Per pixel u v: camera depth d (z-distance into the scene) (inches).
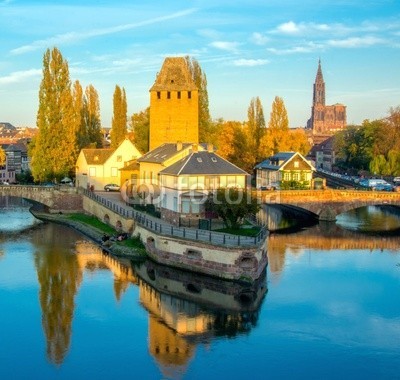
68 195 4328.3
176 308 2129.7
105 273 2605.8
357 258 2962.6
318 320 2010.3
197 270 2527.1
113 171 4670.3
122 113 5708.7
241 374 1605.6
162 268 2662.4
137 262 2832.2
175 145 3887.8
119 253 2923.2
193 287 2402.8
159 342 1809.8
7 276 2549.2
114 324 1977.1
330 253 3080.7
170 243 2650.1
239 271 2395.4
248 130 5713.6
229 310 2112.5
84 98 5797.2
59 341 1812.3
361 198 4232.3
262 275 2534.5
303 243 3361.2
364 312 2094.0
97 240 3344.0
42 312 2084.2
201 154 3216.0
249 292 2338.8
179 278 2539.4
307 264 2817.4
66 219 4069.9
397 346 1790.1
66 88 4594.0
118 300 2218.3
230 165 3191.4
